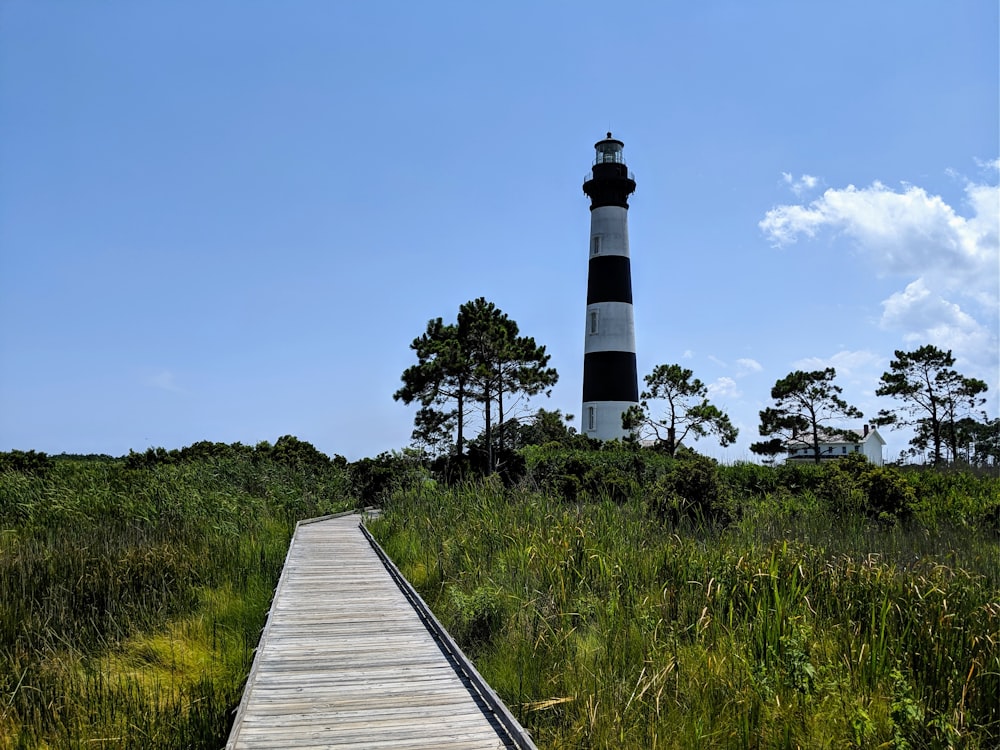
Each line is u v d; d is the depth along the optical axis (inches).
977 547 471.5
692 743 236.8
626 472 882.8
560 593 356.2
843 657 280.5
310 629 355.9
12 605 343.3
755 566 350.6
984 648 276.8
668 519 493.7
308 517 807.7
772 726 244.4
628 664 294.4
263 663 302.7
